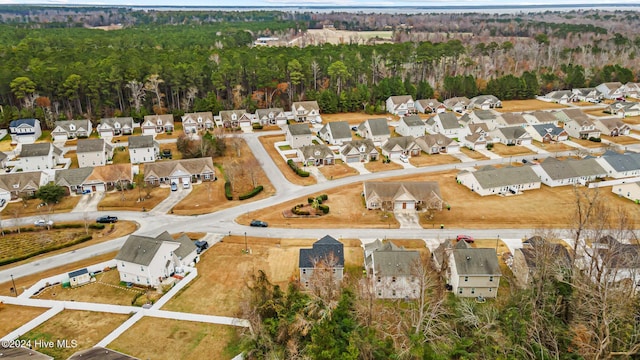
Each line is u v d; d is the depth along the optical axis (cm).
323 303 4625
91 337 4828
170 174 8994
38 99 12838
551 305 4338
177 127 13200
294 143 11288
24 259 6425
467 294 5525
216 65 15400
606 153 9825
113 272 6166
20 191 8419
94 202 8319
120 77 13538
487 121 12850
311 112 13650
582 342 3800
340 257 5838
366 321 4353
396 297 5494
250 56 16050
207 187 8912
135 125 13150
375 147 10900
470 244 6731
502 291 5622
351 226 7312
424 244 6731
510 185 8575
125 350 4619
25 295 5516
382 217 7575
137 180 9150
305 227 7300
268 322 4525
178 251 6144
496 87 16612
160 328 4966
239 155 10719
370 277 5544
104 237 7038
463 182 9006
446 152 11006
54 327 4988
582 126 12019
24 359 4266
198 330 4928
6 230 7212
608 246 5044
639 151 10862
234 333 4875
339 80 16025
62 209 8019
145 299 5500
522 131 11569
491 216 7606
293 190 8744
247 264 6259
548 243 5312
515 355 3938
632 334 3778
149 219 7612
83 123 12300
